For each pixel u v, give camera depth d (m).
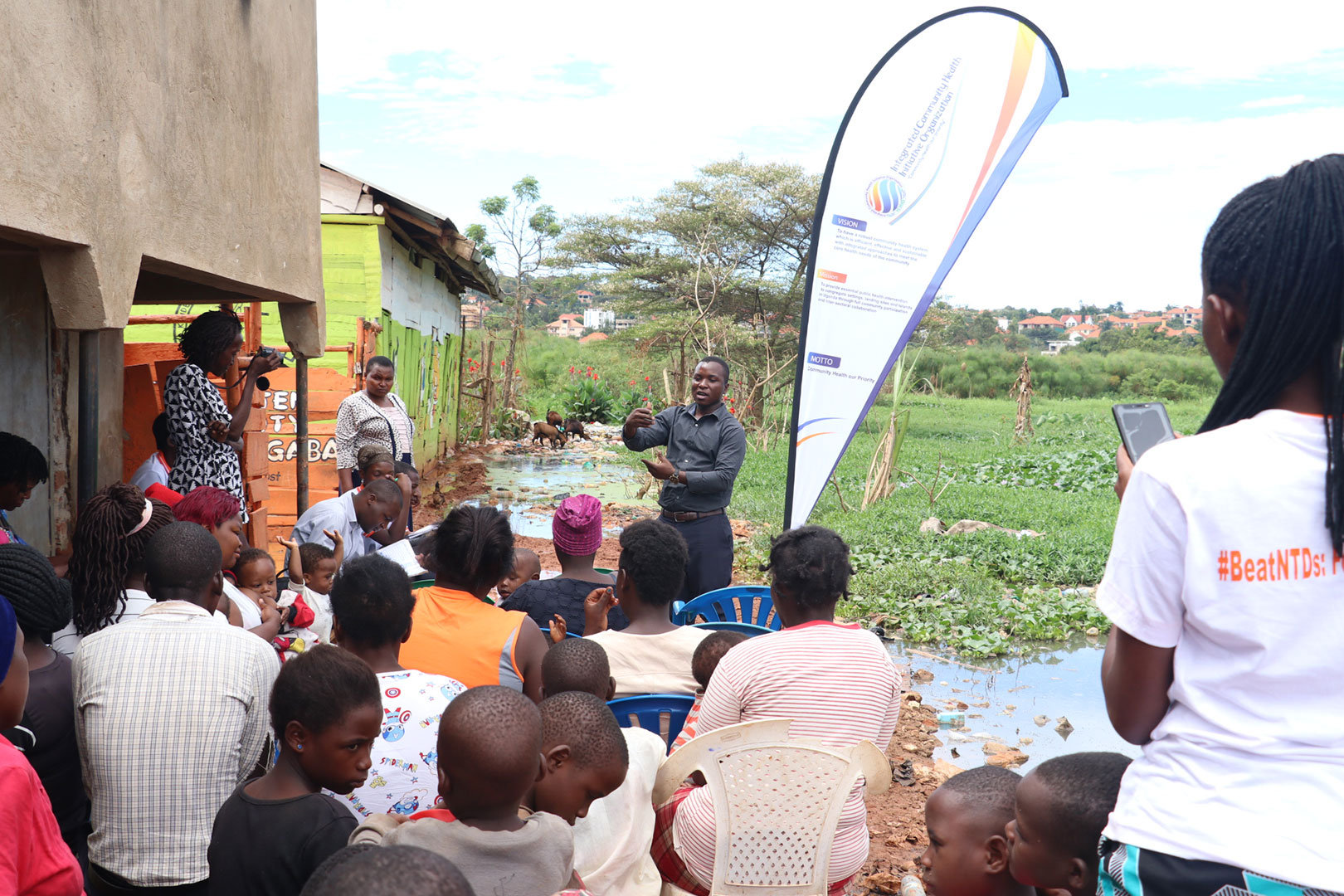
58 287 3.91
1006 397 50.44
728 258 37.91
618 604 4.44
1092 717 6.55
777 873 2.96
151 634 3.04
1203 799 1.50
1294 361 1.54
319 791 2.52
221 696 3.00
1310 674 1.47
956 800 2.33
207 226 5.02
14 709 2.46
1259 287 1.55
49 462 5.85
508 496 15.87
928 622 8.55
